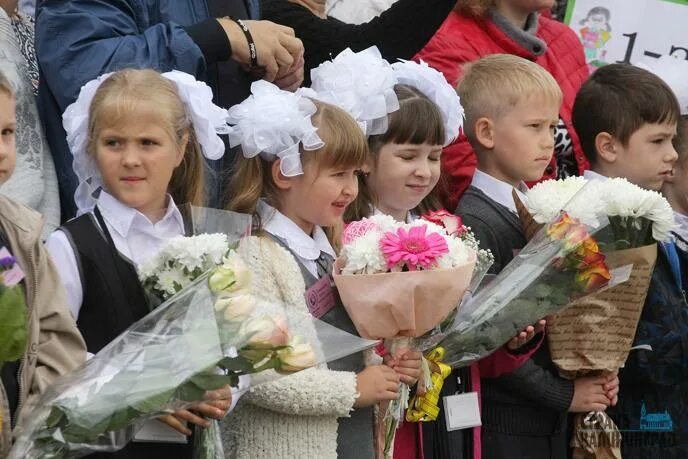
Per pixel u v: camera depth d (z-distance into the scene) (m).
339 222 11.38
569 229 11.84
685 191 15.46
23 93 11.67
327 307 10.95
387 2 16.50
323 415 10.30
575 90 16.20
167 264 9.88
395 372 10.71
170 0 12.73
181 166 11.11
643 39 18.19
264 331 9.09
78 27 11.86
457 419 12.03
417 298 10.48
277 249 10.61
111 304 9.91
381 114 12.11
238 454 10.36
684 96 17.00
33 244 9.36
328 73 12.35
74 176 11.91
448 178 14.12
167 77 10.97
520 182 13.58
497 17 15.38
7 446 8.63
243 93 12.88
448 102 12.57
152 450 9.83
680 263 14.69
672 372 13.83
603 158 14.81
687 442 13.89
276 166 11.23
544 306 11.76
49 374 9.27
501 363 12.32
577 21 18.19
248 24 12.45
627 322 12.70
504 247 12.85
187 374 8.74
